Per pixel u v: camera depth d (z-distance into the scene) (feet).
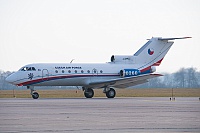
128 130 154.20
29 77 390.83
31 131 150.41
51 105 272.10
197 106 267.80
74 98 401.08
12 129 155.12
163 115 205.57
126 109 240.53
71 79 401.90
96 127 161.58
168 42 429.38
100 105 273.75
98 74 409.69
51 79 396.57
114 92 411.75
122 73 410.72
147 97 439.63
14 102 307.58
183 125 167.84
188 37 405.59
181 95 510.17
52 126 163.73
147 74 397.60
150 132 149.79
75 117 195.00
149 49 424.46
